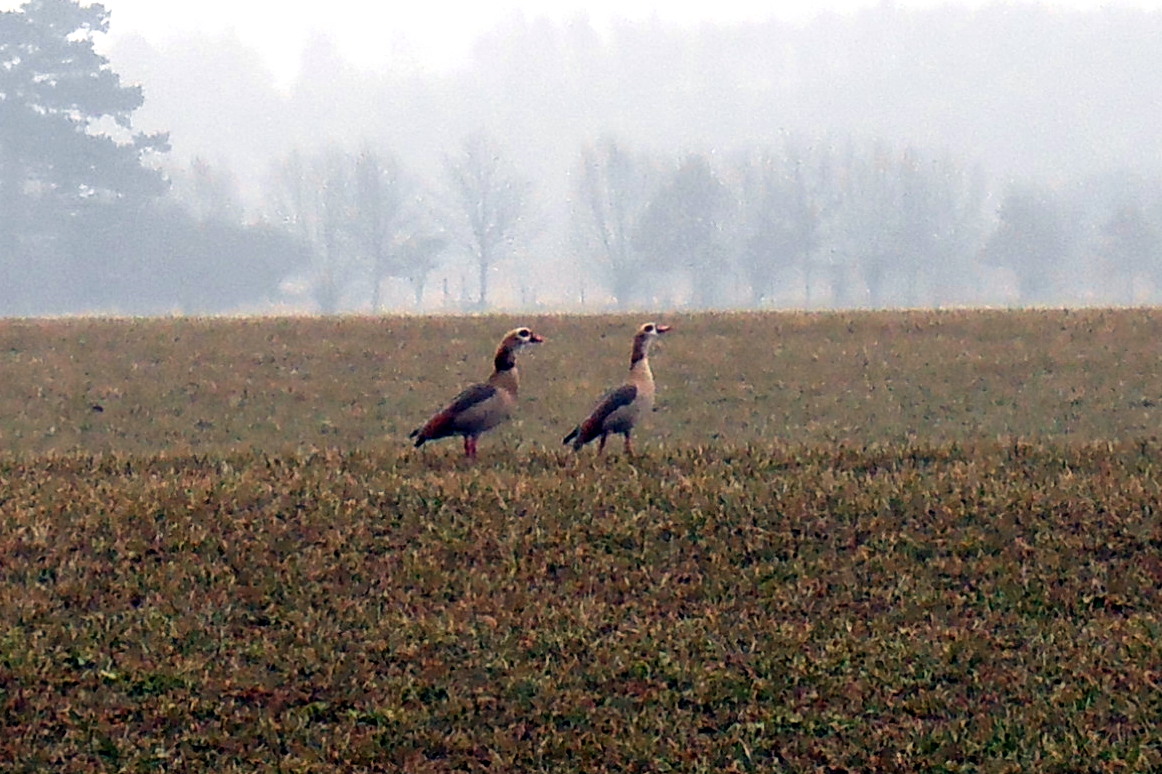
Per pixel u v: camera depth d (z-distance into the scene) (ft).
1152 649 43.57
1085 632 45.06
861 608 47.16
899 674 42.57
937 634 44.91
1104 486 56.44
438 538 52.54
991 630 45.39
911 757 38.34
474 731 40.06
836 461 63.05
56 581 49.42
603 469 61.05
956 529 52.54
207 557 51.08
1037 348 116.47
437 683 42.50
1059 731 39.55
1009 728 39.40
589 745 39.22
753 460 62.90
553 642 44.55
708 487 56.80
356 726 40.55
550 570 50.21
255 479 59.77
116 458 66.95
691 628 45.47
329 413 102.01
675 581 49.06
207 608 47.16
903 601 47.14
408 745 39.32
